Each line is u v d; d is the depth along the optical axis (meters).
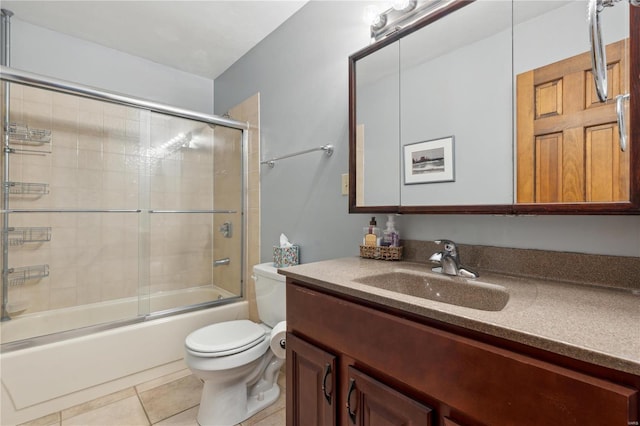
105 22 2.08
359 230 1.54
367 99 1.42
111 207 2.36
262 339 1.58
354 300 0.90
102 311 2.26
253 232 2.35
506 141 1.01
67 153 2.19
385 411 0.77
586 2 0.86
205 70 2.77
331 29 1.70
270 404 1.65
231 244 2.58
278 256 1.82
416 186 1.25
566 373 0.51
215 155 2.81
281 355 1.50
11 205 2.00
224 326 1.71
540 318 0.63
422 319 0.73
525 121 0.97
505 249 1.06
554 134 0.91
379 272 1.10
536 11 0.95
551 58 0.92
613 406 0.47
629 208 0.76
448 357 0.66
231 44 2.34
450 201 1.16
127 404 1.66
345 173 1.61
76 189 2.23
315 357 0.99
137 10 1.94
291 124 1.97
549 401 0.53
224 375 1.43
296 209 1.94
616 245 0.86
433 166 1.20
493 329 0.60
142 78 2.55
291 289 1.12
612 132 0.80
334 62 1.68
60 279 2.16
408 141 1.28
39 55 2.12
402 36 1.29
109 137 2.34
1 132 1.94
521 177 0.98
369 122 1.42
